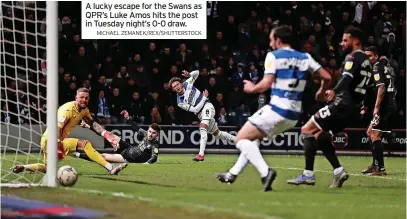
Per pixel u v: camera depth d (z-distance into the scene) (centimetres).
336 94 2425
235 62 5209
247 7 5512
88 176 2694
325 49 5359
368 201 2166
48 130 2280
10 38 4641
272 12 5528
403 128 5066
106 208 1862
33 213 1761
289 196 2202
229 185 2472
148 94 4922
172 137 4753
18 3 4700
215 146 4753
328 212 1933
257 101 5019
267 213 1883
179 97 3834
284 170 3216
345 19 5550
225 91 5009
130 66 4966
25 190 2156
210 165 3500
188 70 5069
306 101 4897
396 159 4512
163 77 4984
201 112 3844
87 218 1708
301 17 5478
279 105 2241
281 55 2231
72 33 5009
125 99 4875
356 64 2383
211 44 5253
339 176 2486
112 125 4709
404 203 2136
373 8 5612
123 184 2442
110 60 5112
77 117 2738
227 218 1770
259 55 5297
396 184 2673
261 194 2225
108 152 4659
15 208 1831
